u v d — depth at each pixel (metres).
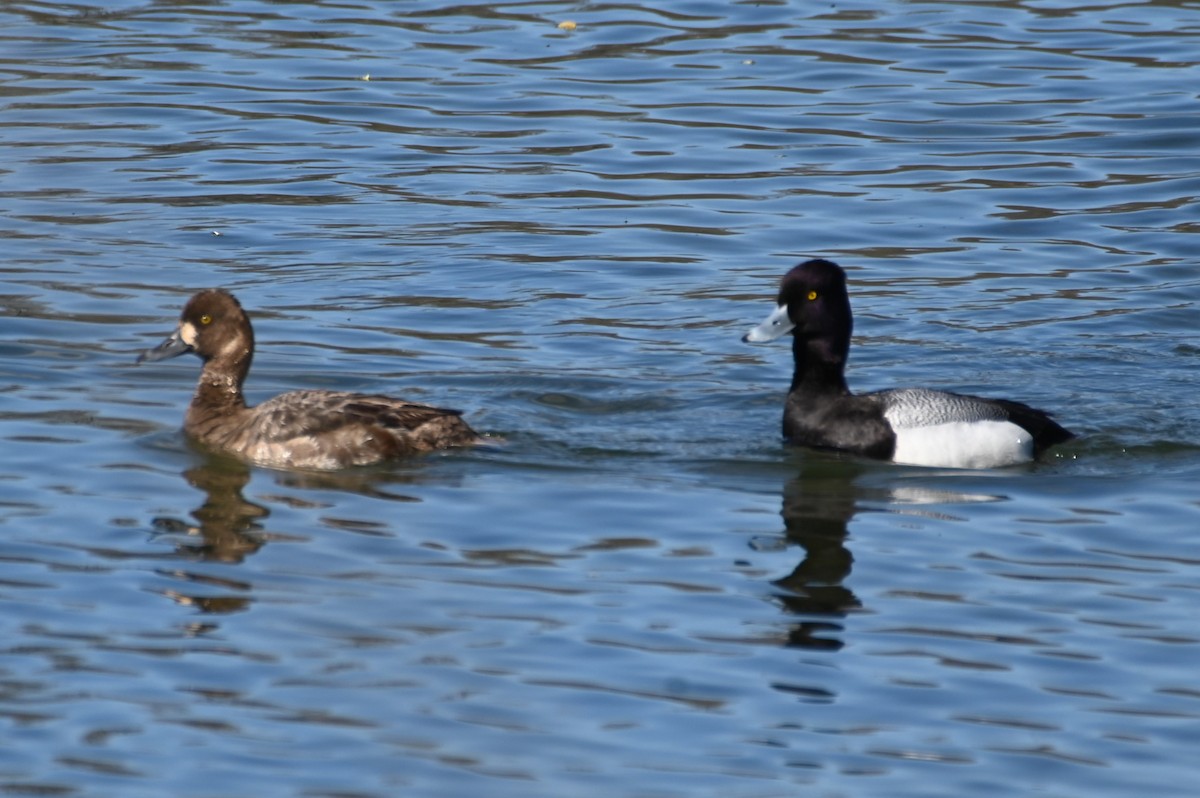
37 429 14.12
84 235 19.64
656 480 13.41
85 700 9.55
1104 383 15.95
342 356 16.33
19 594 10.87
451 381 15.73
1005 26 27.70
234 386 14.38
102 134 23.12
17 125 23.33
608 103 24.41
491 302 18.00
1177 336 17.28
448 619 10.66
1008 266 19.31
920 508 12.87
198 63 26.06
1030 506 12.91
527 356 16.48
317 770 8.88
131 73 25.53
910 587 11.31
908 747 9.26
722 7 28.81
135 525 12.09
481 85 25.12
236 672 9.91
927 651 10.37
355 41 27.14
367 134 23.36
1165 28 27.52
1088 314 17.89
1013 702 9.77
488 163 22.38
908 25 27.81
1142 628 10.70
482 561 11.60
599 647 10.33
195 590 11.01
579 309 17.89
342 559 11.57
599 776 8.88
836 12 28.52
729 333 17.33
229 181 21.61
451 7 29.02
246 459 13.65
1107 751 9.23
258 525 12.16
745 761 9.05
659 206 20.95
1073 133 23.30
